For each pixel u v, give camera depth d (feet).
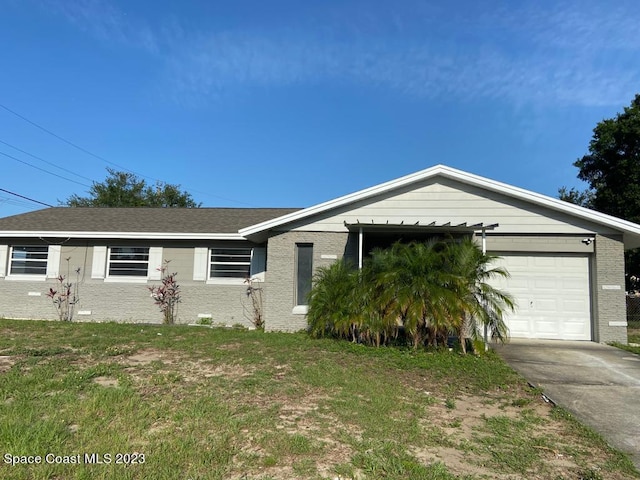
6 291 48.34
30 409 15.90
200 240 46.73
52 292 46.29
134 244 47.57
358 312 32.24
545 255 38.37
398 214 39.27
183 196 144.05
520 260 38.40
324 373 23.38
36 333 35.47
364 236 40.70
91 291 47.26
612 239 37.19
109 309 46.88
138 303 46.70
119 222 51.78
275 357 27.22
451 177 38.63
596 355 30.94
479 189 38.83
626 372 26.04
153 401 17.51
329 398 19.10
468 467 13.07
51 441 13.17
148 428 14.80
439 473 12.30
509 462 13.50
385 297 31.04
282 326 39.42
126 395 17.89
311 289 37.96
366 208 39.68
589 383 23.65
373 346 31.73
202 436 14.20
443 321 29.60
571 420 17.97
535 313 38.04
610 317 36.40
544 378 24.63
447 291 29.86
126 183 137.49
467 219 38.63
